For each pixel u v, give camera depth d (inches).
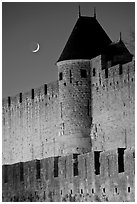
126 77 4311.0
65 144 4699.8
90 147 4616.1
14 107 5359.3
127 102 4301.2
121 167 3641.7
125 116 4323.3
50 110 4913.9
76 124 4645.7
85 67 4618.6
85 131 4623.5
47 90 4938.5
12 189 4601.4
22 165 4527.6
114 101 4419.3
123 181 3587.6
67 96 4665.4
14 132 5359.3
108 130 4473.4
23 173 4505.4
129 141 4284.0
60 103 4719.5
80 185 3934.5
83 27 4630.9
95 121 4589.1
